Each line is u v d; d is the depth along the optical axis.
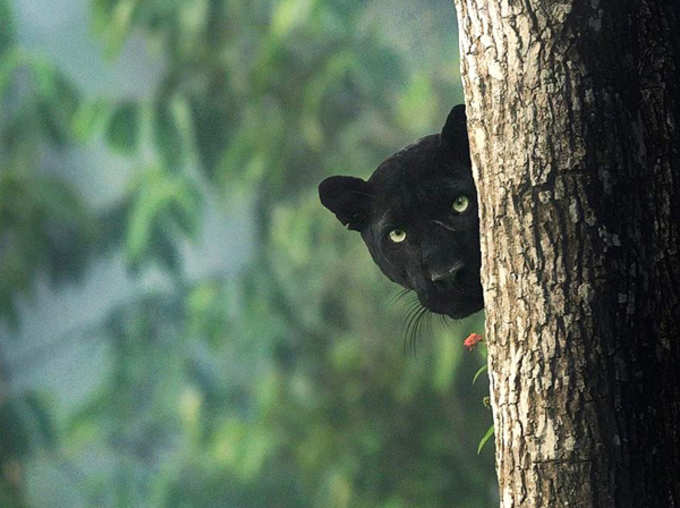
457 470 14.30
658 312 3.98
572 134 3.95
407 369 14.62
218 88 15.13
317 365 15.36
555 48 3.97
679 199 4.05
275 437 15.23
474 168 4.17
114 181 32.56
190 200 14.70
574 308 3.93
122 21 14.83
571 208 3.94
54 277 15.92
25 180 15.68
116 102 13.98
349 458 14.48
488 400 4.75
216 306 15.91
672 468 3.94
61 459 20.23
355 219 5.54
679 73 4.16
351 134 15.37
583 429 3.91
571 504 3.91
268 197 15.83
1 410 14.42
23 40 30.72
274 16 14.71
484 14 4.08
